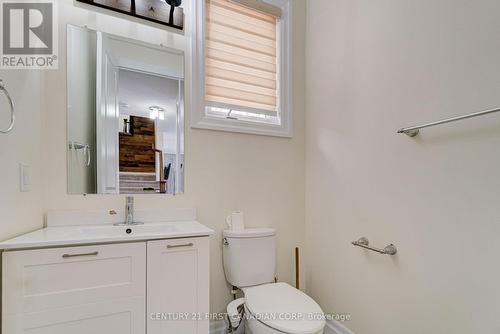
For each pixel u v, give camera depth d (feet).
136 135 5.11
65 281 3.31
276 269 6.36
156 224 4.79
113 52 4.97
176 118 5.42
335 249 5.82
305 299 4.47
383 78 4.80
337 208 5.81
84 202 4.64
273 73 6.64
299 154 6.77
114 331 3.52
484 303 3.28
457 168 3.61
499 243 3.16
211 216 5.62
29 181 3.89
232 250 5.35
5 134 3.30
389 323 4.52
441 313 3.75
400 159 4.44
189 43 5.60
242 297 5.75
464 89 3.55
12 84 3.51
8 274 3.10
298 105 6.84
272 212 6.34
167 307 3.81
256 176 6.18
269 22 6.61
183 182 5.40
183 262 3.92
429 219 3.96
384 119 4.76
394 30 4.61
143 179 5.09
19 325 3.11
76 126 4.65
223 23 6.03
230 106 6.06
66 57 4.60
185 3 5.62
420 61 4.15
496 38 3.23
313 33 6.73
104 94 4.88
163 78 5.35
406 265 4.28
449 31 3.75
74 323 3.34
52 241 3.24
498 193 3.18
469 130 3.48
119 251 3.57
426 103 4.04
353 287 5.32
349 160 5.53
